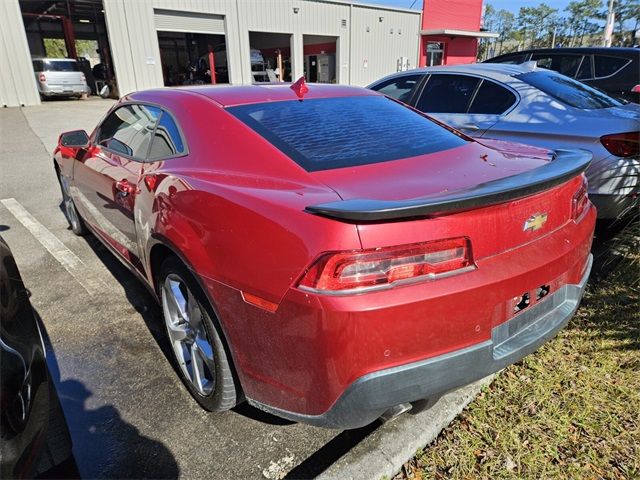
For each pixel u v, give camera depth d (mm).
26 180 6844
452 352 1572
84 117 13578
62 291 3428
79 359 2621
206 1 18375
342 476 1787
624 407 2176
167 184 2170
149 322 3002
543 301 1883
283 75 25688
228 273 1734
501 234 1635
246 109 2352
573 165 1891
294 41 21438
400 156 2078
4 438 1293
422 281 1486
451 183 1783
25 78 16578
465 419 2121
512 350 1734
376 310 1417
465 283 1530
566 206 1944
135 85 17766
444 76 4844
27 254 4117
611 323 2799
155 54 17922
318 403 1582
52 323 2994
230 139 2164
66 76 18234
